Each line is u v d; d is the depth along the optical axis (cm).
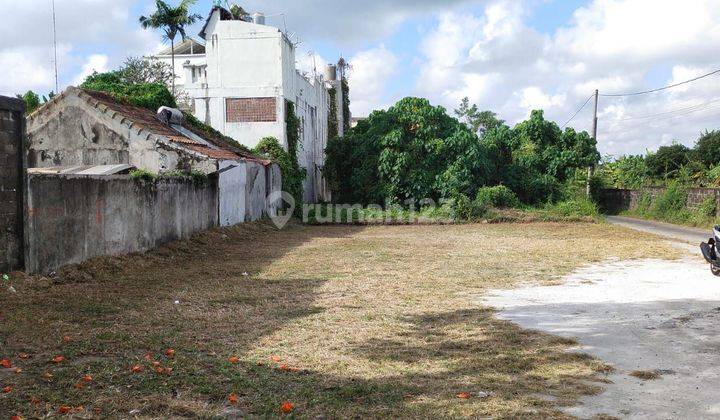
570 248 1602
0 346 584
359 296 908
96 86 2173
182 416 427
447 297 905
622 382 511
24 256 901
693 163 3469
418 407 447
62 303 797
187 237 1544
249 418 424
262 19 3025
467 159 2828
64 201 991
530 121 3275
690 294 925
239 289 955
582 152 3250
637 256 1418
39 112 1759
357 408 445
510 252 1506
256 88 2795
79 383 482
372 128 3002
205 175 1700
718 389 492
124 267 1118
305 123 3347
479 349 612
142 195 1277
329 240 1828
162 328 683
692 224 2548
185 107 3294
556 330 696
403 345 628
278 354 588
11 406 432
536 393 482
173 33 3272
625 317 764
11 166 877
